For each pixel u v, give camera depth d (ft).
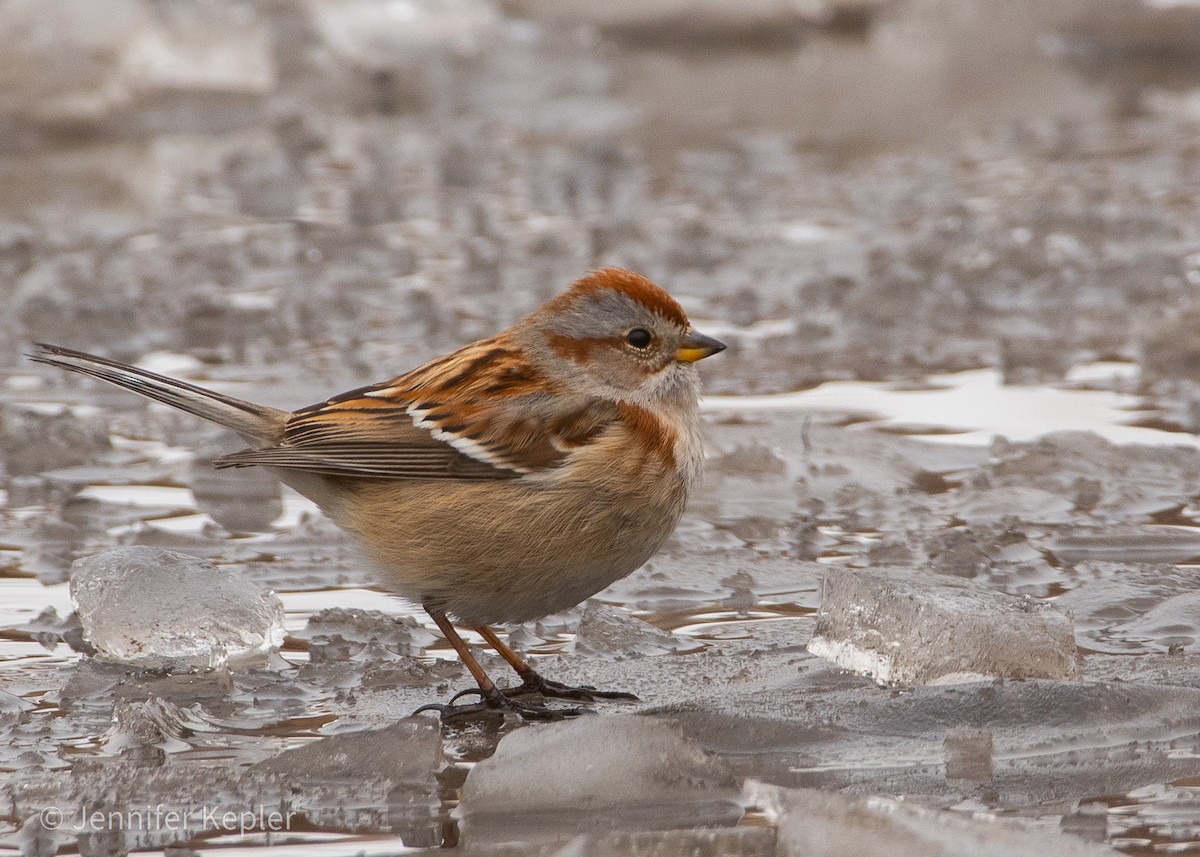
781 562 34.65
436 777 24.35
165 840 21.98
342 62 89.66
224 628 29.91
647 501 27.94
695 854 21.13
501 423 27.55
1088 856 19.97
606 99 88.74
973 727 25.80
